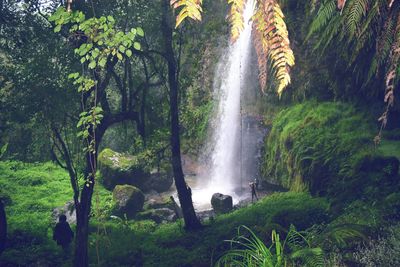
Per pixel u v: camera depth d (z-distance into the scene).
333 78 18.67
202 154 26.11
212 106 25.33
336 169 15.47
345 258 6.62
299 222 12.90
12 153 15.41
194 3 1.39
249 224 13.94
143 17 13.14
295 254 4.99
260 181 21.95
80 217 11.71
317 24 4.34
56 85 11.72
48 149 13.37
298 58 19.16
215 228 14.72
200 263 11.88
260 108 23.30
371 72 4.24
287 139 18.94
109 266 12.70
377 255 6.63
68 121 12.96
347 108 18.33
